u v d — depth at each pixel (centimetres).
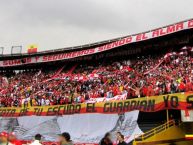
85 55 4441
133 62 3903
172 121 2464
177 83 2705
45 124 3108
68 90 3731
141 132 2484
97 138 2719
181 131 2470
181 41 3647
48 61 4838
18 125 3291
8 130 3353
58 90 3875
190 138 2348
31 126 3197
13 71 5362
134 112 2586
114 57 4203
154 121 2736
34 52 5009
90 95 3256
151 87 2753
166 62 3456
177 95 2336
